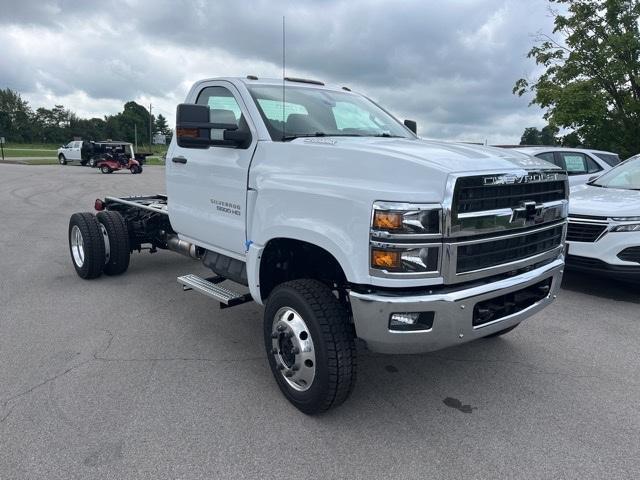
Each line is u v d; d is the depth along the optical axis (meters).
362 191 2.94
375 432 3.22
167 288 6.18
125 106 115.62
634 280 5.66
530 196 3.34
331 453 3.00
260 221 3.66
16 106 99.62
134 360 4.17
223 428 3.21
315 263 3.79
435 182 2.85
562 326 5.10
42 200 15.11
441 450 3.05
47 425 3.19
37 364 4.04
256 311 5.44
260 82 4.37
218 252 4.54
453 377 4.00
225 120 4.31
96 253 6.20
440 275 2.90
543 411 3.51
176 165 4.91
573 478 2.82
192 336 4.71
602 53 18.09
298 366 3.29
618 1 17.69
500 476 2.82
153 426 3.21
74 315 5.17
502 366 4.20
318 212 3.17
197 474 2.78
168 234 6.31
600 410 3.53
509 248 3.24
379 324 2.91
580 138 19.25
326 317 3.16
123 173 30.75
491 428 3.29
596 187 6.97
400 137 4.47
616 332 4.95
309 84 4.77
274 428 3.23
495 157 3.29
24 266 7.08
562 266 3.80
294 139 3.83
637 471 2.88
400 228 2.80
